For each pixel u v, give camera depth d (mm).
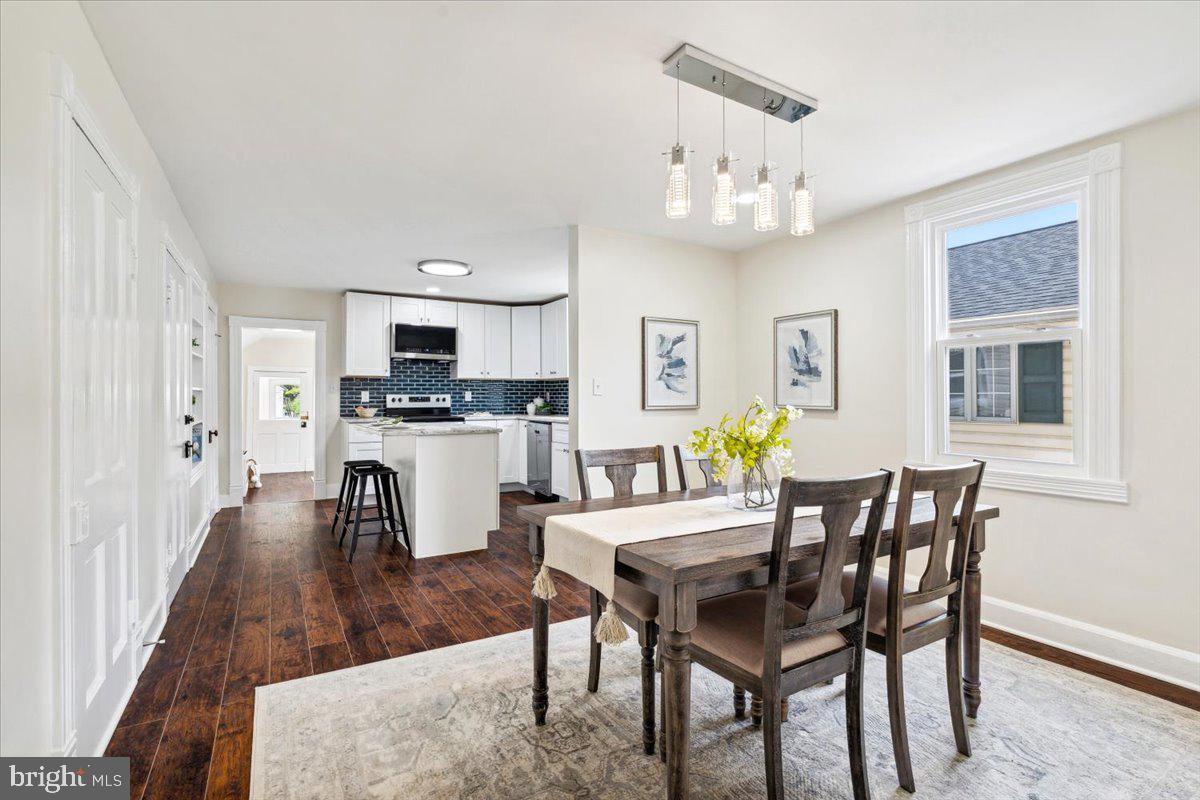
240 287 5926
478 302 6980
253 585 3500
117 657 2027
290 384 9461
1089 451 2604
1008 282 2957
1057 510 2705
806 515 2039
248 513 5609
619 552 1601
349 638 2754
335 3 1666
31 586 1338
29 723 1325
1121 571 2502
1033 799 1667
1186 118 2318
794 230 2070
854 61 1974
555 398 7531
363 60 1960
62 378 1453
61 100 1446
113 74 2012
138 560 2287
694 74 2014
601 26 1787
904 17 1743
